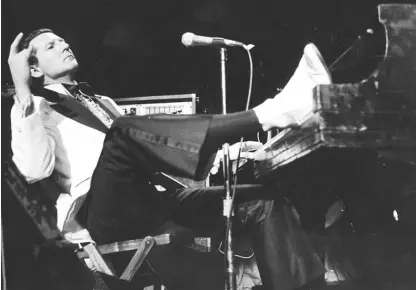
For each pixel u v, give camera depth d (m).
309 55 1.68
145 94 3.85
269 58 3.76
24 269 2.37
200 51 3.78
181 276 2.21
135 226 2.14
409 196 2.08
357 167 1.83
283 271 2.01
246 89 3.73
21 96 2.39
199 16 3.84
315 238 2.15
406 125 1.51
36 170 2.36
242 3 3.71
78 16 3.58
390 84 1.52
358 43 1.81
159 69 3.83
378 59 1.74
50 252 2.38
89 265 2.04
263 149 2.06
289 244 2.04
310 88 1.68
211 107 3.74
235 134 1.83
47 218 2.43
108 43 3.77
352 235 2.22
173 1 3.77
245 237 2.44
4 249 2.35
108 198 2.12
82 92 2.93
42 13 3.32
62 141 2.59
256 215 2.14
